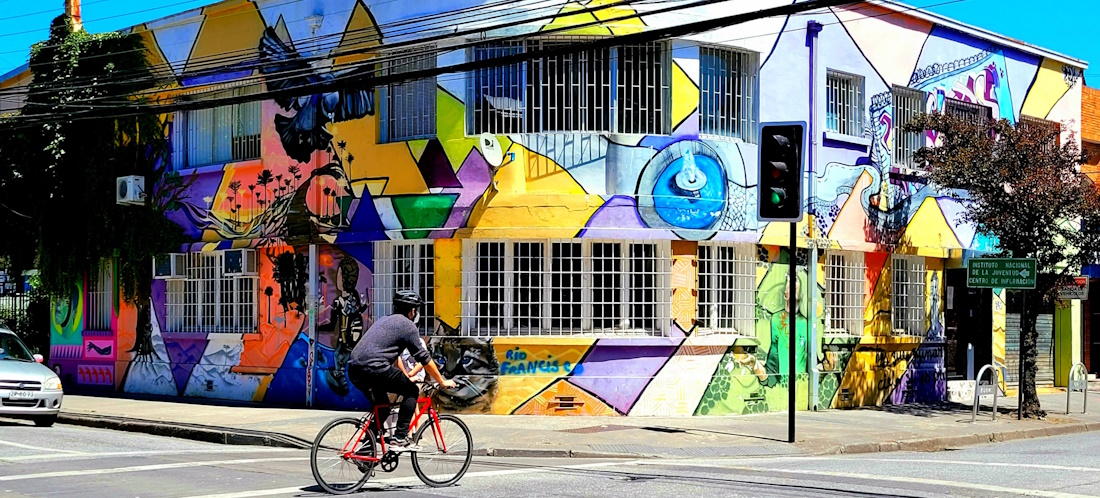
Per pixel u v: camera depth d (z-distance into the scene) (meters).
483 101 18.00
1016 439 17.42
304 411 18.84
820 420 18.12
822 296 20.17
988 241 23.55
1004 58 23.78
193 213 21.73
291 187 20.12
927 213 22.20
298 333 19.97
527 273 17.94
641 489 10.70
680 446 14.70
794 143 14.51
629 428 16.27
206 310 21.72
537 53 14.69
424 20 18.42
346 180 19.23
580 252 17.94
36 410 16.98
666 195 17.88
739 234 18.41
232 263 21.02
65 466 12.14
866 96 20.95
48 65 23.75
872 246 20.83
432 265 18.30
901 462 13.47
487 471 12.23
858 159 20.77
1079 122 25.59
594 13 17.61
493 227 17.67
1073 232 19.16
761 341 19.05
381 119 18.89
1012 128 19.69
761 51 18.97
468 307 17.97
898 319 21.98
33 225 24.83
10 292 26.73
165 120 22.33
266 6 20.61
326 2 19.73
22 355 18.12
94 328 23.88
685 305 18.06
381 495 10.16
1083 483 11.38
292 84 20.17
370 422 10.45
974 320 23.56
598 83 17.91
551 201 17.58
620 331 17.91
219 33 21.38
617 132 17.84
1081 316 26.55
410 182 18.33
